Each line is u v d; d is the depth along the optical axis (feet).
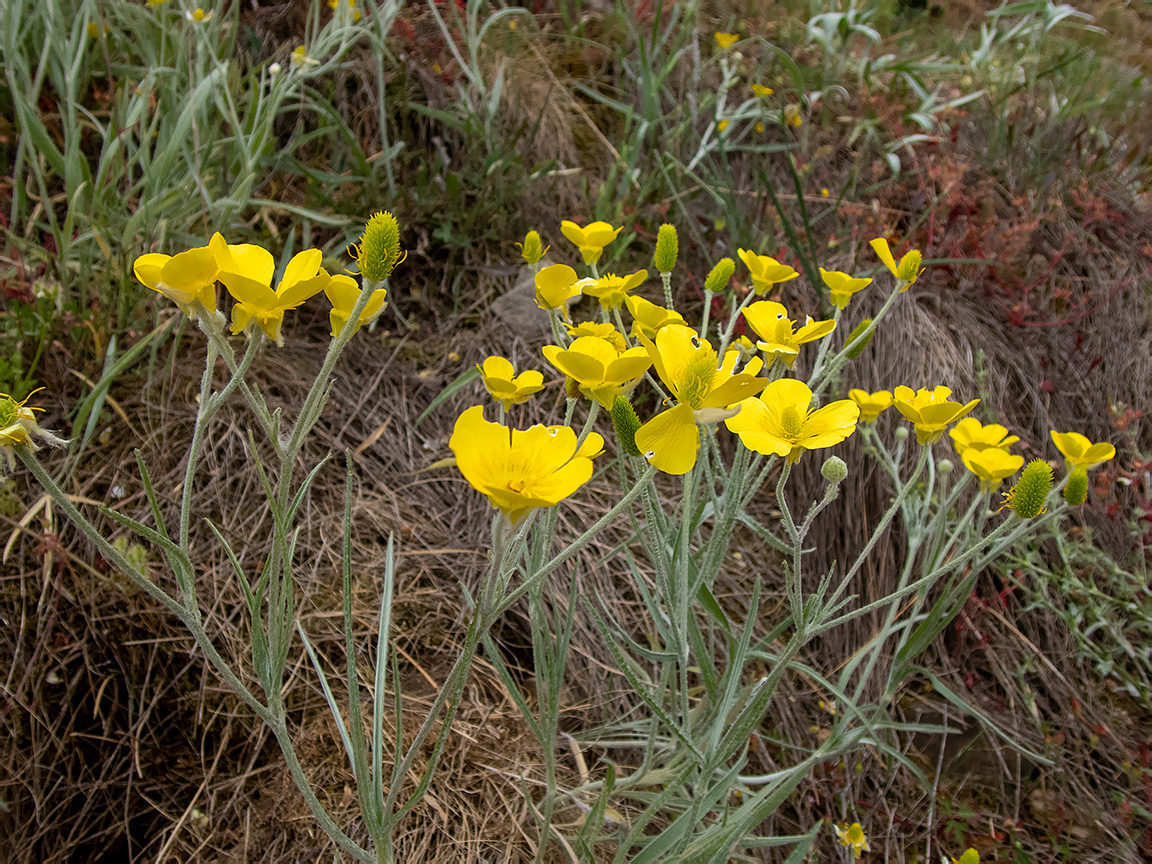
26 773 0.96
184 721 1.03
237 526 1.16
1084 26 2.77
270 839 0.97
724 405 0.58
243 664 1.06
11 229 1.26
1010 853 1.22
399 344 1.47
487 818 0.99
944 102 2.14
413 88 1.72
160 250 1.31
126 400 1.21
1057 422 1.69
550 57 1.96
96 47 1.56
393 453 1.33
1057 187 1.99
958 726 1.34
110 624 1.03
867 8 2.48
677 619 0.82
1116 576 1.44
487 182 1.62
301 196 1.61
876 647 1.07
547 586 1.19
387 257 0.58
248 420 1.24
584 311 1.57
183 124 1.32
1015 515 0.77
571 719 1.13
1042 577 1.42
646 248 1.66
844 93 2.08
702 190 1.80
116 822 0.98
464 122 1.64
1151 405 1.79
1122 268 1.90
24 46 1.44
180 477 1.17
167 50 1.59
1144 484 1.63
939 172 1.78
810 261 1.61
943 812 1.23
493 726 1.08
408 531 1.26
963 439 0.93
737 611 1.33
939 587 1.40
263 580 0.65
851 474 1.43
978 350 1.62
